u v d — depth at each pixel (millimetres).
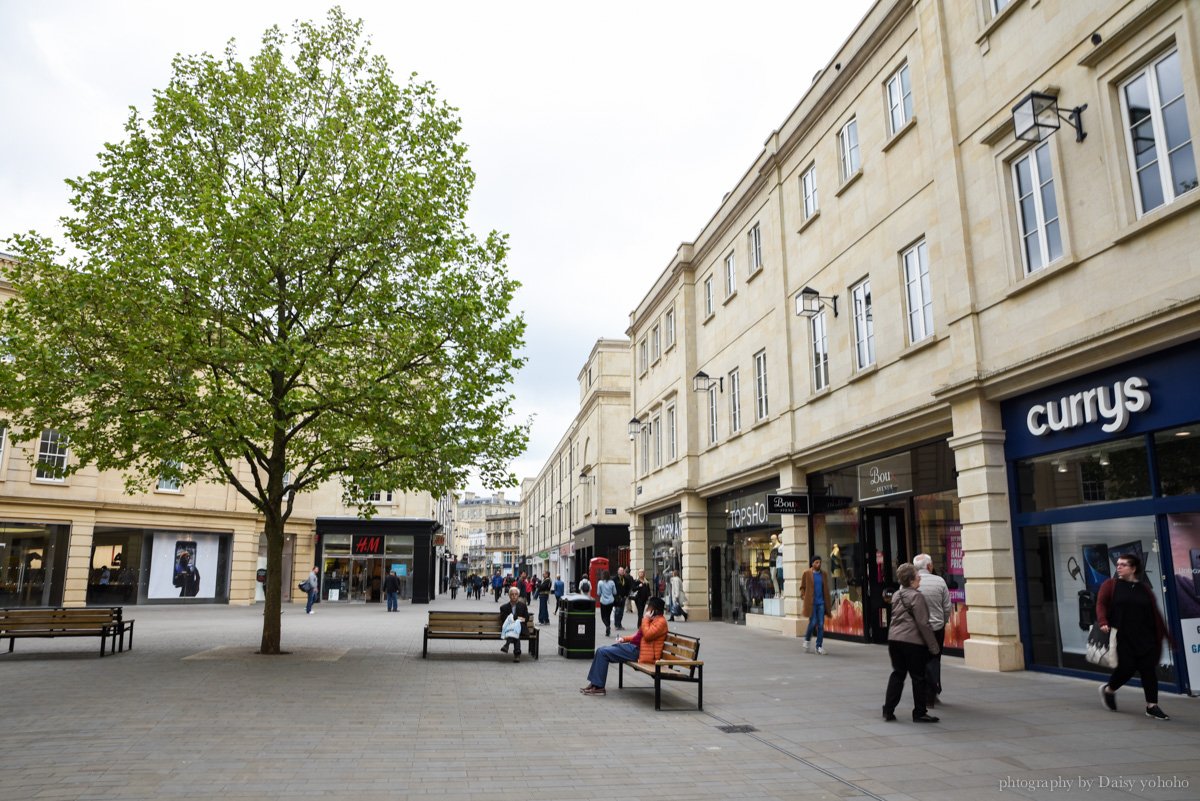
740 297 23266
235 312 13938
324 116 15820
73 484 30172
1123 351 9680
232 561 35656
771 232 21062
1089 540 10586
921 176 14383
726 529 24812
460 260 15188
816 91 18547
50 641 16953
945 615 8969
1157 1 9398
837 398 17234
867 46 16188
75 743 7316
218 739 7516
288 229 13531
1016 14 11867
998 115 12180
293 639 18219
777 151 20500
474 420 14828
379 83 15977
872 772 6359
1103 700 8695
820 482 18672
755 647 16422
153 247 13547
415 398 14328
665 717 8859
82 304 12953
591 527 45500
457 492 15391
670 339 30016
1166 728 7578
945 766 6480
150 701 9523
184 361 13102
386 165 15141
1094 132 10391
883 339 15469
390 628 22172
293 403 13398
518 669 13203
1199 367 9055
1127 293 9805
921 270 14523
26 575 28906
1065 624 10922
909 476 14953
